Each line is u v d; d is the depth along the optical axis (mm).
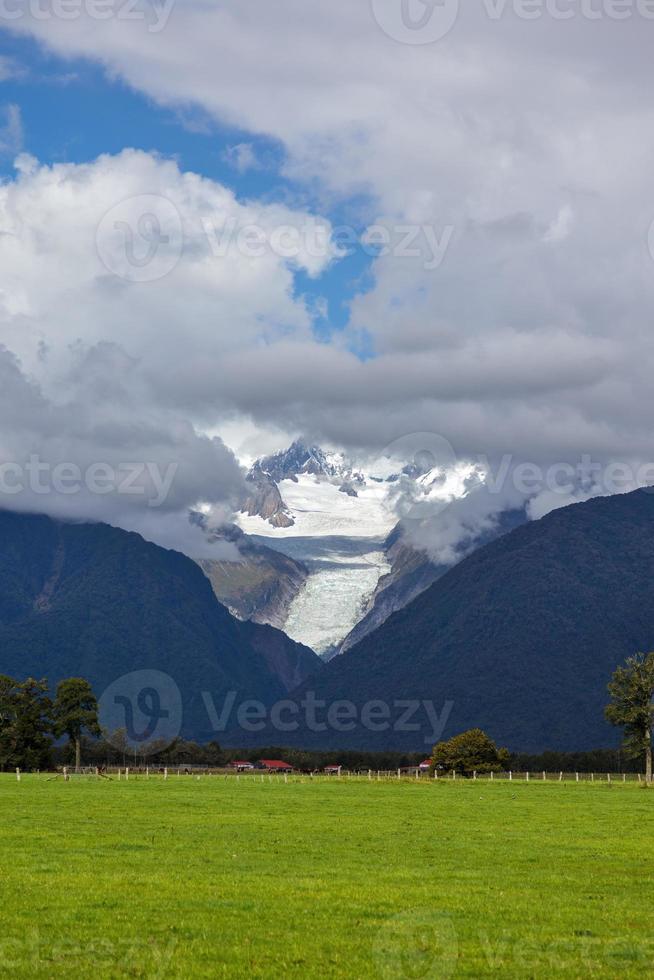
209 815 73375
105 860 47375
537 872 45719
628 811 84500
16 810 76125
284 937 32312
